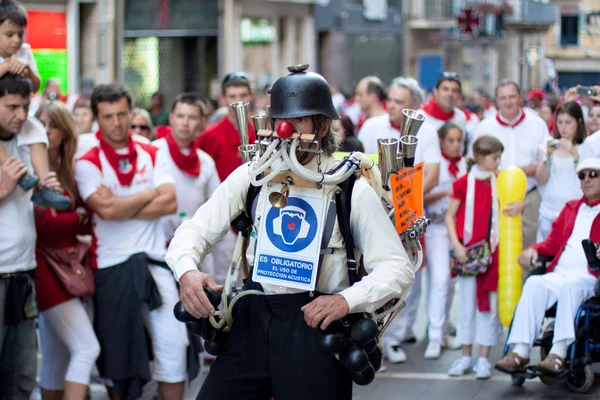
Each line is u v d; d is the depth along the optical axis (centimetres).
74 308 877
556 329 1008
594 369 1121
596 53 5141
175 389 897
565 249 1046
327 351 566
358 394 1038
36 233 868
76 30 3278
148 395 1028
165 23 3866
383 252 582
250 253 609
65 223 868
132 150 904
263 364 603
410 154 601
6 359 873
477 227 1088
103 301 886
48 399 928
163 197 902
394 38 5719
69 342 873
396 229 610
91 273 887
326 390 587
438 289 1186
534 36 5488
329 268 589
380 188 607
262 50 4441
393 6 5716
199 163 1071
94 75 3328
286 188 587
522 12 5534
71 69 3278
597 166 1027
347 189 582
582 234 1038
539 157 1290
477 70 6194
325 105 574
